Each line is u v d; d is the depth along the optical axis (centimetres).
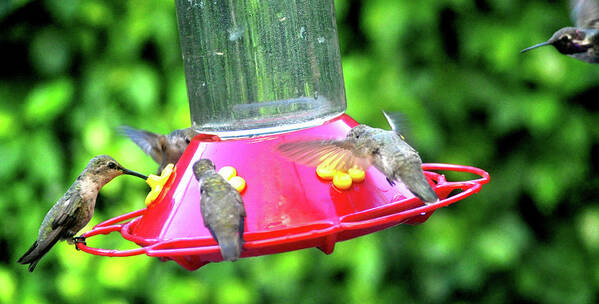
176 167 431
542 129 707
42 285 687
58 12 673
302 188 388
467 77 705
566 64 684
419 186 391
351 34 702
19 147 677
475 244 713
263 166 399
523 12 695
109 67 688
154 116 682
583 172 724
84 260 676
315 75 447
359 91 674
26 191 679
